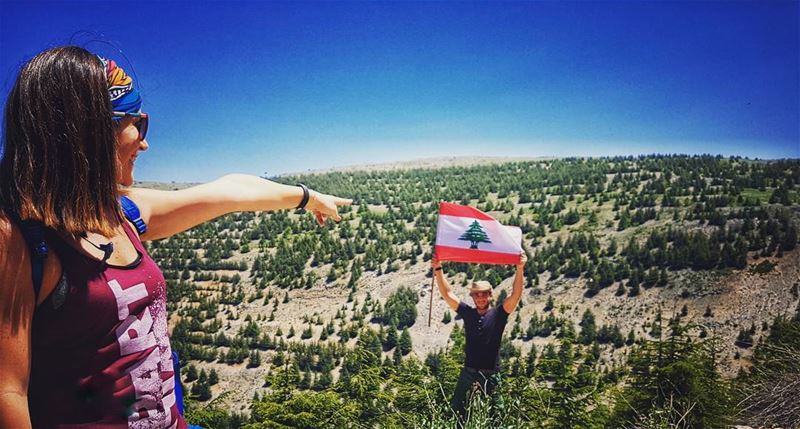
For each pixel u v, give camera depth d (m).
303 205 1.52
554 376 7.68
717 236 141.25
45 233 0.87
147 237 1.21
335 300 151.00
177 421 1.03
